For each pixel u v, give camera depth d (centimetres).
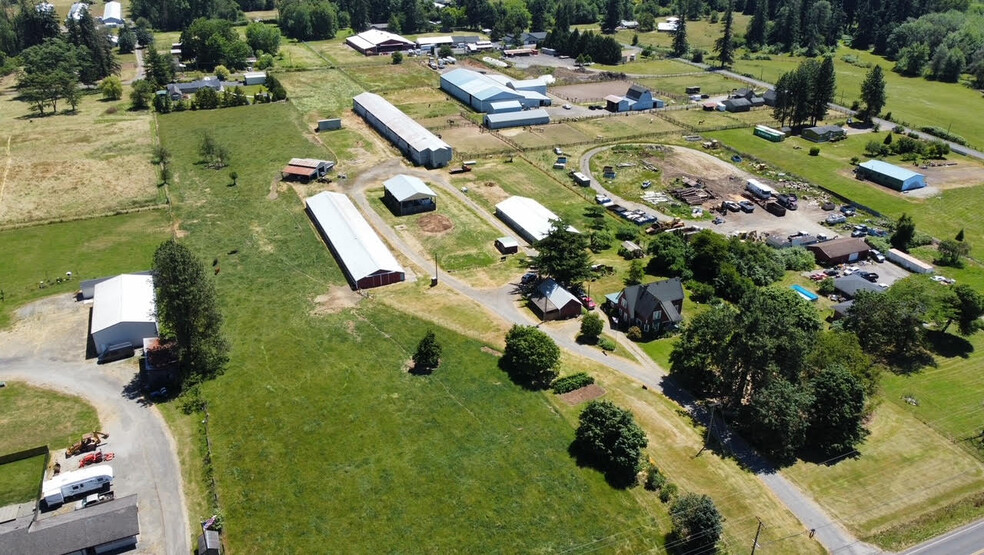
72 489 6138
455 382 7794
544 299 9344
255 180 13550
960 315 9006
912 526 6159
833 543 5969
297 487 6291
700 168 14825
